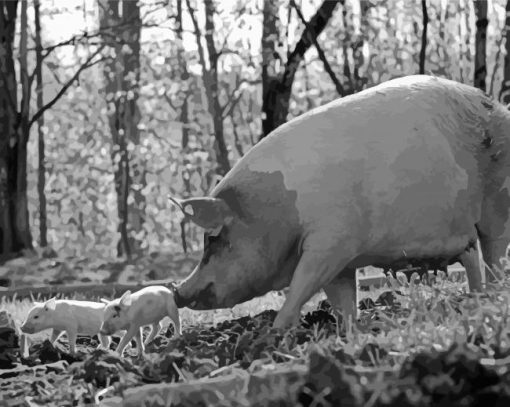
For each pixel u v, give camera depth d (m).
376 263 9.38
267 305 14.51
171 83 36.03
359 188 9.05
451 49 38.28
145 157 36.56
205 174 40.72
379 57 34.41
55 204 52.56
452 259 9.66
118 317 9.39
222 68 38.03
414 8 34.81
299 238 9.09
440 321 7.49
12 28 28.27
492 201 9.90
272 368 5.98
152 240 49.00
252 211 9.07
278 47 25.78
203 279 9.16
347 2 29.66
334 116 9.31
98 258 29.31
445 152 9.41
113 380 7.56
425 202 9.25
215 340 9.16
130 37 33.12
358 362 6.00
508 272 10.69
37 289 18.59
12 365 9.00
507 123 9.91
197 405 5.60
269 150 9.23
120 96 33.00
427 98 9.58
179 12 33.47
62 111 45.00
